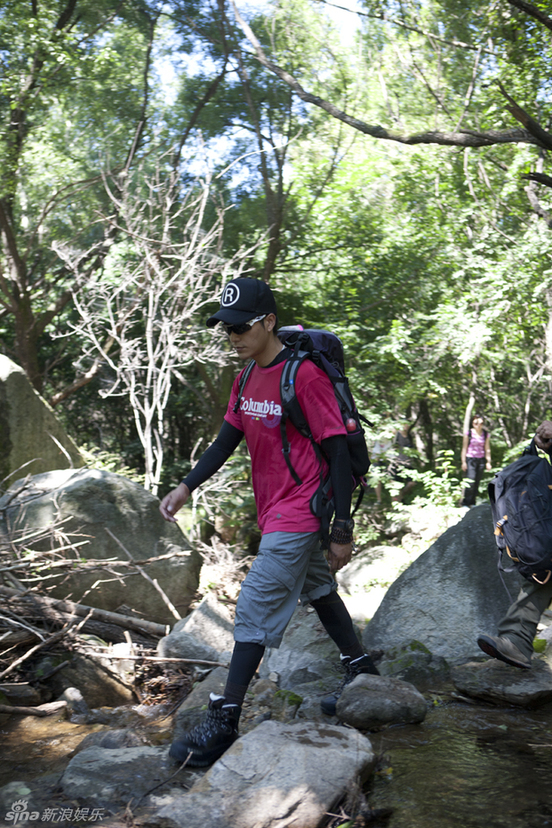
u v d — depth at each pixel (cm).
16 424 664
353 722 287
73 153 1329
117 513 472
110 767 247
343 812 215
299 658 360
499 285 1060
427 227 1264
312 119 1281
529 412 1658
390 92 1331
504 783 233
